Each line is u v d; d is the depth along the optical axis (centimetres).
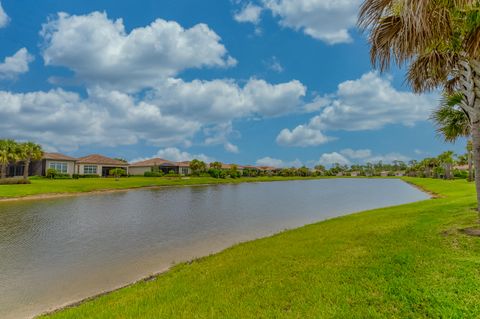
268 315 331
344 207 1884
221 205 2016
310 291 381
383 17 422
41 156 3456
